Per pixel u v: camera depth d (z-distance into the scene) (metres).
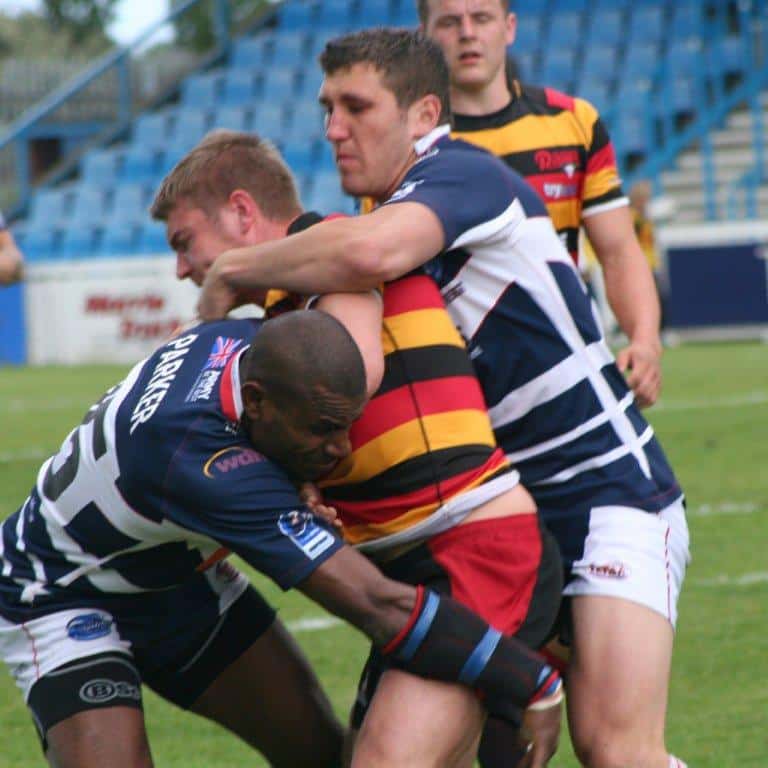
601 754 11.32
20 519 11.66
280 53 95.81
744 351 65.88
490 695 10.11
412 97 11.23
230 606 12.11
